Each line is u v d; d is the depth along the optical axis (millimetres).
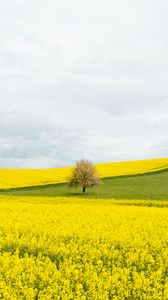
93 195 51688
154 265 13516
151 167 78750
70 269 11867
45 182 62906
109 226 20453
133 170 75188
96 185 56375
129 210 27734
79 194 53438
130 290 10836
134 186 58531
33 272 11789
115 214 25406
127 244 16391
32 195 51250
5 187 56844
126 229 19391
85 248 15344
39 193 53719
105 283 10680
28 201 36375
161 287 10703
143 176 67875
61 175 71000
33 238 16391
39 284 11023
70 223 21344
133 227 20391
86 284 11047
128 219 24188
